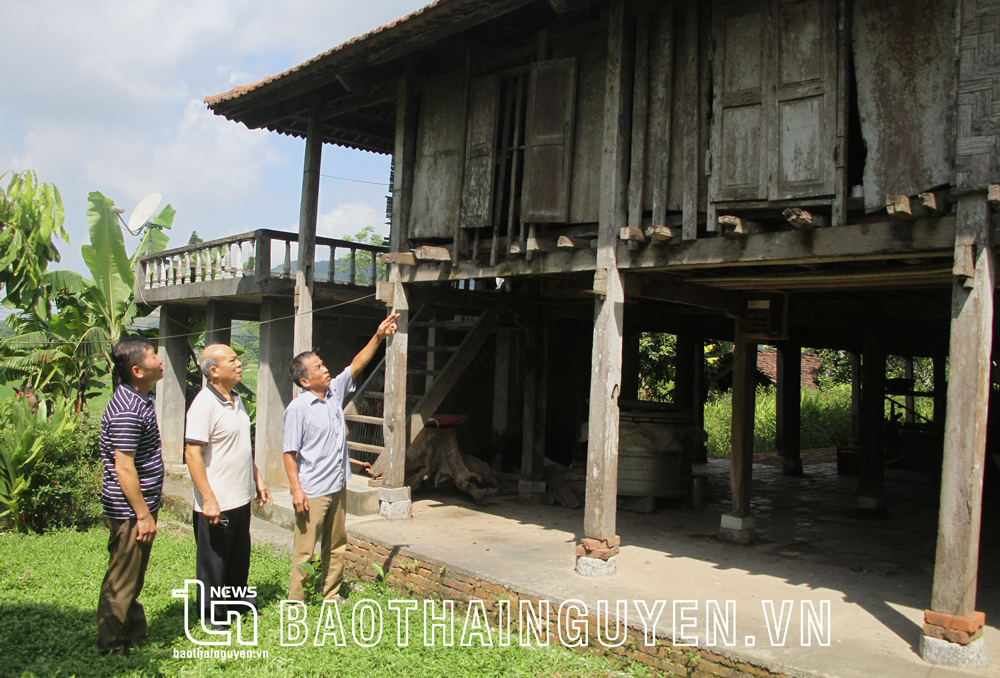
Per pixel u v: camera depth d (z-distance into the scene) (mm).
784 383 12492
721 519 7949
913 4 4707
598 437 6109
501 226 7992
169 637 5023
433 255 7555
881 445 9000
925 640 4344
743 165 5434
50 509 8859
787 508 9219
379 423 8609
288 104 10266
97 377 14273
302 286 9867
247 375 23672
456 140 7832
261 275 10297
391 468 8227
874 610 5230
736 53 5531
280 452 10758
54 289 13281
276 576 6559
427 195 8125
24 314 13758
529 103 6996
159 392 13562
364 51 7688
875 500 8898
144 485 4688
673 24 6000
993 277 4363
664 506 9172
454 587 6238
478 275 7414
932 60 4617
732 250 5453
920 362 23562
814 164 5059
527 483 9516
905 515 8852
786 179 5184
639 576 6008
